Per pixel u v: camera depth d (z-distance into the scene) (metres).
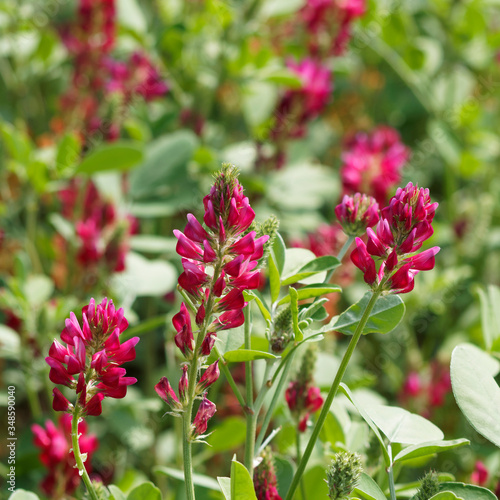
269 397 0.84
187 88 1.37
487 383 0.69
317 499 0.76
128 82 1.25
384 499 0.70
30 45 1.39
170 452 1.12
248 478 0.66
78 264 1.05
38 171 1.05
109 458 0.95
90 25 1.26
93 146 1.16
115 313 0.67
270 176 1.25
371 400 0.89
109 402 1.00
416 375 1.14
